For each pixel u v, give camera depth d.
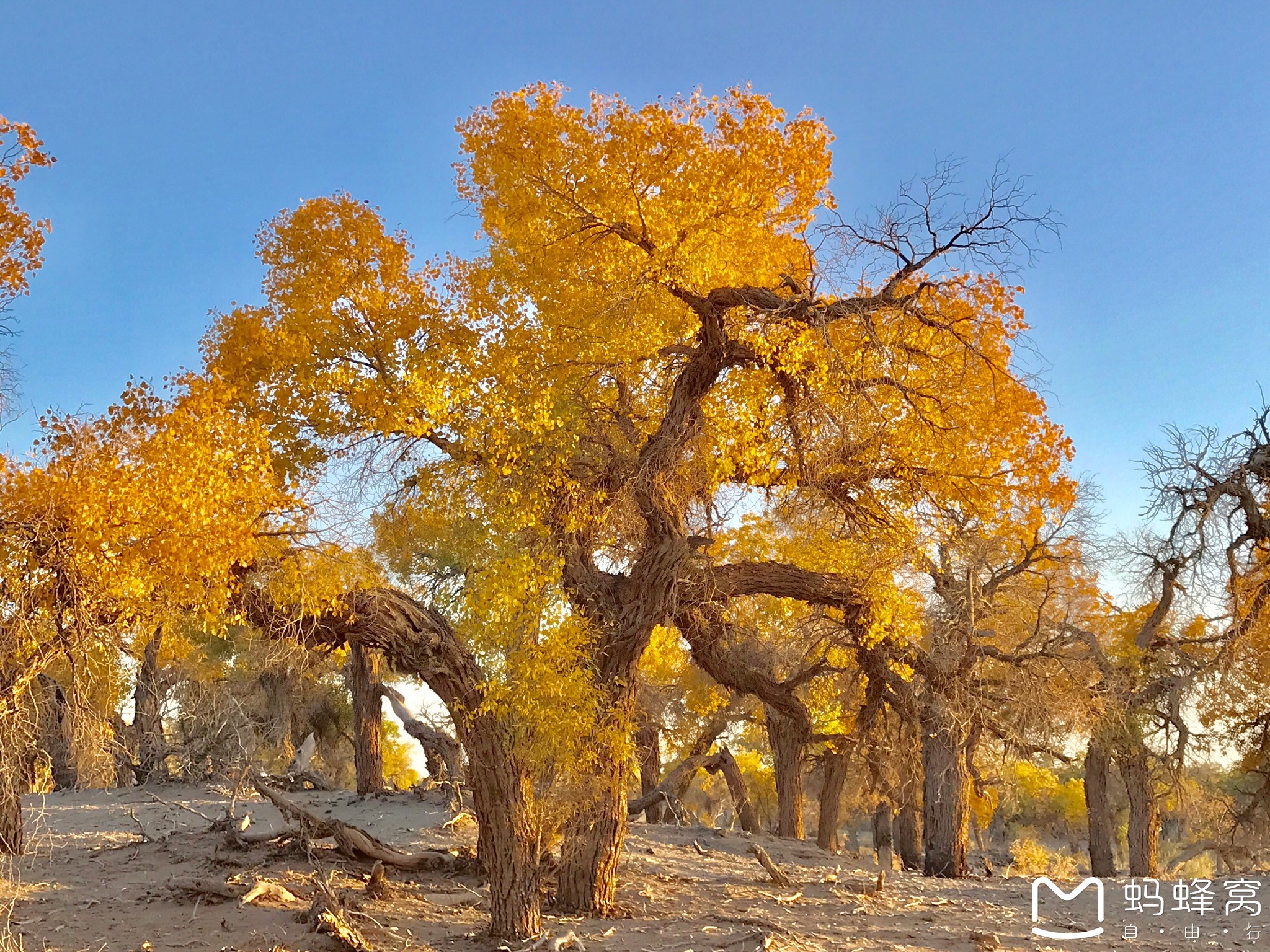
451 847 15.62
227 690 27.55
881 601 14.67
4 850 12.49
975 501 15.86
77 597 9.01
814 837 44.00
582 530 13.21
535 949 10.30
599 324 13.01
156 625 10.50
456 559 15.21
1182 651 23.41
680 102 12.97
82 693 9.50
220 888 11.91
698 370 13.14
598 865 12.46
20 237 10.88
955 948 11.33
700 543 13.77
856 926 12.52
